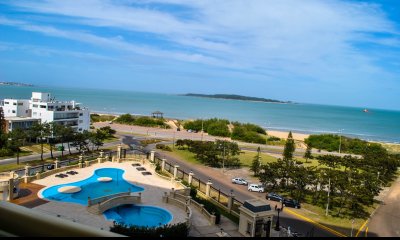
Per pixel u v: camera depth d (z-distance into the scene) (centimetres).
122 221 3622
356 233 4272
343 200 5397
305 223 4497
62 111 9469
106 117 16225
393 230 4491
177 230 3288
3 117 8350
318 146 12062
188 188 4784
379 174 7356
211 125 13975
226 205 4725
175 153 8919
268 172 5997
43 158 7275
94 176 5500
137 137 11431
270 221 3678
